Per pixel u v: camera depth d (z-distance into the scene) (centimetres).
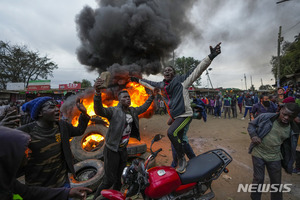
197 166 200
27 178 152
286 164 214
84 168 322
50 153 156
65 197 116
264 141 215
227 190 276
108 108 222
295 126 210
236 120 958
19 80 2802
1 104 827
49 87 2130
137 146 383
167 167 195
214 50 195
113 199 157
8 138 79
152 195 170
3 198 80
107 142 222
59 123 174
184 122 208
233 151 453
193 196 196
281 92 495
